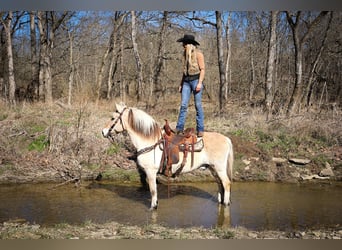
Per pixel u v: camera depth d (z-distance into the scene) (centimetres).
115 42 2334
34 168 939
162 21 2112
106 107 1561
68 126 1091
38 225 580
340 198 764
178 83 2489
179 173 678
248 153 1002
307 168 955
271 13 1449
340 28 1819
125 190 821
